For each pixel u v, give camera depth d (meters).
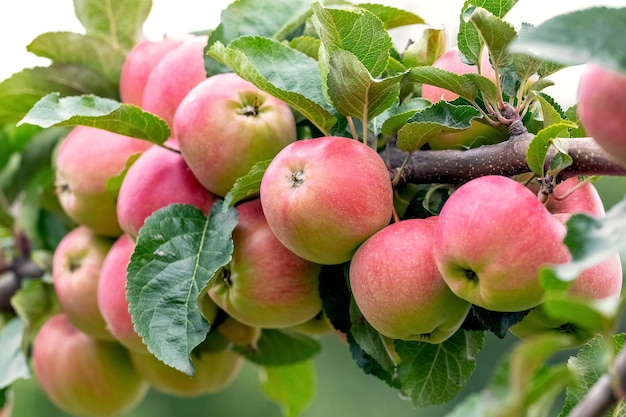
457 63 0.95
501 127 0.90
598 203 0.88
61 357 1.12
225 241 0.92
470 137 0.92
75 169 1.05
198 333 0.90
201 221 0.94
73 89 1.11
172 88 1.01
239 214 0.94
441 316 0.86
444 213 0.84
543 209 0.82
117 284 1.00
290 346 1.12
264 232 0.93
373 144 0.93
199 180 0.95
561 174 0.84
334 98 0.90
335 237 0.87
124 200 0.98
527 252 0.82
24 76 1.10
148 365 1.12
